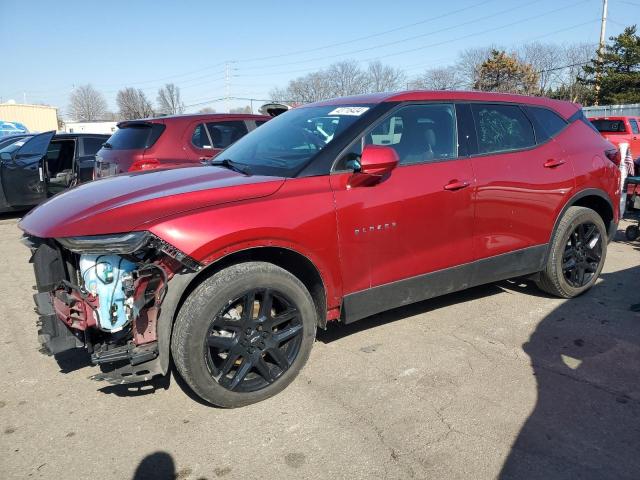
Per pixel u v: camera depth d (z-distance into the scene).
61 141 9.50
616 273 5.25
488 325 3.98
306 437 2.63
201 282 2.75
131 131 6.74
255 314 2.95
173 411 2.90
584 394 3.00
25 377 3.32
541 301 4.48
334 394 3.03
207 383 2.74
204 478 2.37
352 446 2.56
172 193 2.79
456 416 2.79
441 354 3.50
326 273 3.08
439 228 3.50
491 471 2.37
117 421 2.81
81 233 2.55
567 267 4.36
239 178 3.08
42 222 2.76
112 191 2.97
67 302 2.69
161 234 2.54
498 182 3.75
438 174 3.48
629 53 34.62
